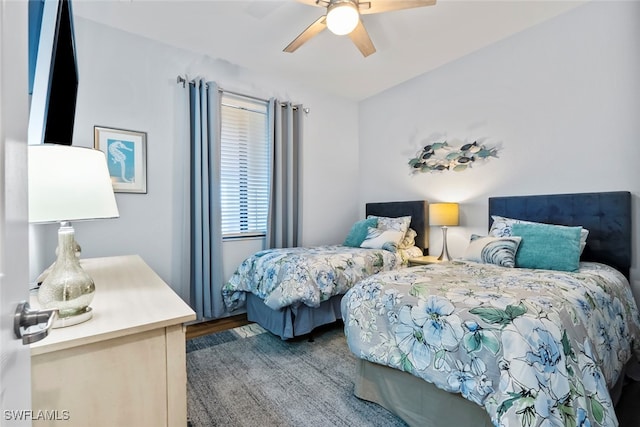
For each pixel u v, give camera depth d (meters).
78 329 0.85
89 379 0.83
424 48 3.08
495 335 1.19
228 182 3.38
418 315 1.47
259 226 3.60
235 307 3.17
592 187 2.46
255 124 3.57
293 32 2.72
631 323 1.89
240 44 2.92
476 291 1.50
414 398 1.51
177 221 2.96
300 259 2.69
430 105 3.60
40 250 1.97
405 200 3.90
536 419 1.00
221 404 1.74
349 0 1.97
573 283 1.65
